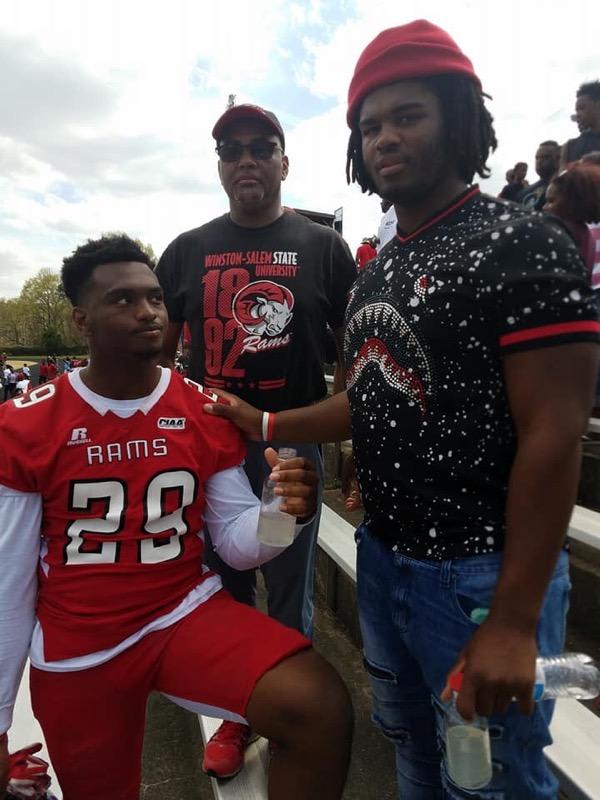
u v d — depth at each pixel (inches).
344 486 73.0
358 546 52.9
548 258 35.4
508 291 35.9
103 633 52.6
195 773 77.8
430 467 42.0
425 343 40.8
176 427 56.9
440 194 43.6
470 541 40.8
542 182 174.2
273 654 50.3
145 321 52.5
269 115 72.8
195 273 78.7
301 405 78.5
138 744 57.2
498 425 39.2
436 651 43.5
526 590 35.3
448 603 41.7
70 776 55.3
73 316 55.7
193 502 57.4
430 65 40.5
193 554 57.4
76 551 53.6
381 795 71.3
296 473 56.5
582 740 60.2
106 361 53.7
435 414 41.4
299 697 47.5
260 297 75.4
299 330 76.0
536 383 34.9
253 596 84.7
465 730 40.4
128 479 54.4
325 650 102.5
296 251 75.7
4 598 51.8
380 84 42.1
